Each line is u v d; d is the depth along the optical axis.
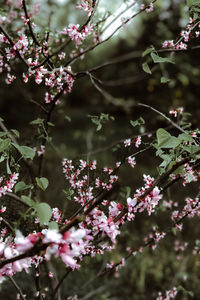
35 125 2.40
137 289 3.43
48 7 2.42
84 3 1.62
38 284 1.93
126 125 5.93
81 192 1.72
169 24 5.36
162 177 1.26
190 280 3.48
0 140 1.27
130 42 6.61
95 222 1.24
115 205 1.26
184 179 1.59
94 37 2.17
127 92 6.91
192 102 6.36
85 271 3.33
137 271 3.57
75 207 1.90
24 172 2.13
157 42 5.90
